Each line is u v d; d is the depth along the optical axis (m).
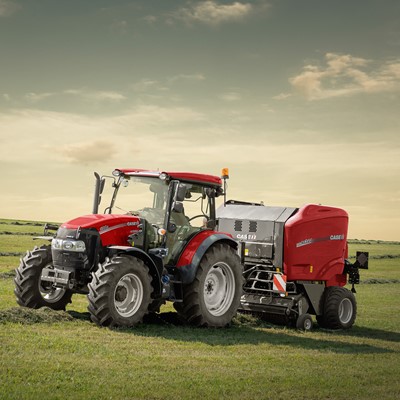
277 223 11.77
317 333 11.06
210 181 10.73
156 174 10.20
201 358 7.51
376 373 7.42
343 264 12.67
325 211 12.34
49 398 5.41
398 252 42.53
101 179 10.59
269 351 8.48
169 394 5.83
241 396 5.96
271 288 11.91
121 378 6.25
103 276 8.92
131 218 9.84
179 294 10.00
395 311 14.72
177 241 10.23
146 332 9.11
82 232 9.40
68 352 7.18
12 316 8.77
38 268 10.02
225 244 10.54
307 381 6.72
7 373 6.09
